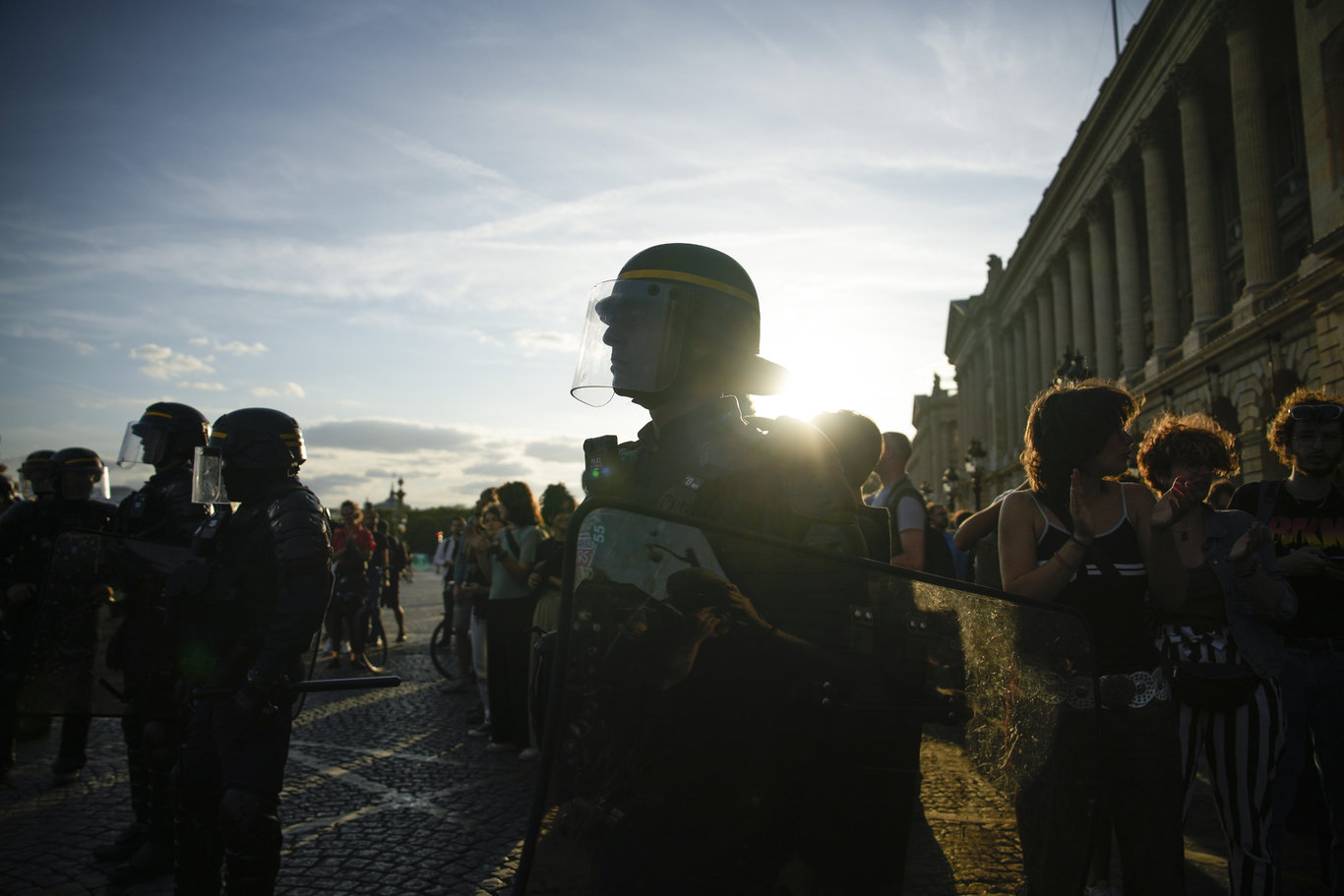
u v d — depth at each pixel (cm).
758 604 108
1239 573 262
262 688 256
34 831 432
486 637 623
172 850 370
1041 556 235
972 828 114
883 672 111
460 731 675
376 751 605
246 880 258
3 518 503
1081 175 3594
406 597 2869
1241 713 263
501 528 663
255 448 281
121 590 326
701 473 127
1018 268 4800
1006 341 5406
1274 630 307
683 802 104
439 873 374
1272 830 261
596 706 103
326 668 1039
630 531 107
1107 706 220
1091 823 121
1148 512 234
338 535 1024
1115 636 225
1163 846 214
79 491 509
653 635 105
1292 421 335
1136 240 3428
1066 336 4091
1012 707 118
